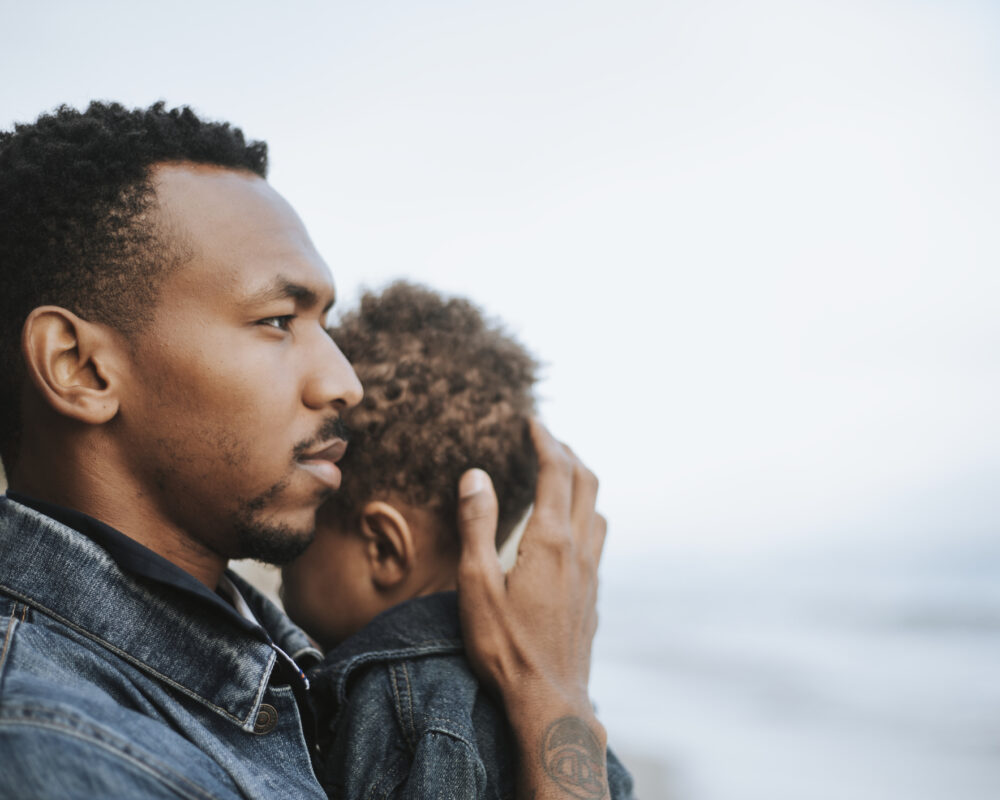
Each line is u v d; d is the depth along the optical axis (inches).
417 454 38.2
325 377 30.6
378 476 38.4
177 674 26.6
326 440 31.2
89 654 24.9
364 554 39.1
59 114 30.4
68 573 26.1
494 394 40.6
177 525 29.2
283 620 36.7
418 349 40.2
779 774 224.2
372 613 39.3
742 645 433.7
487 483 36.3
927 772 223.8
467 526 35.3
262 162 32.9
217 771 24.0
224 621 27.8
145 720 22.5
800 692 325.1
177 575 27.0
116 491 28.3
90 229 27.8
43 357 27.1
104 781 19.2
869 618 492.4
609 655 417.7
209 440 28.1
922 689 321.7
